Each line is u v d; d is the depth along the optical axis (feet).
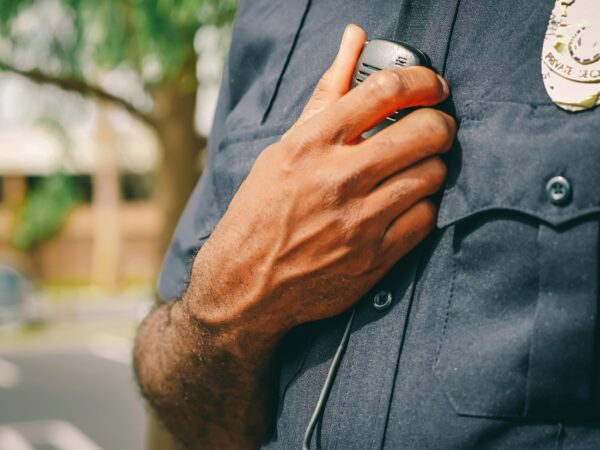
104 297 60.39
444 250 2.54
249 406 3.28
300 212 2.63
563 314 2.27
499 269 2.40
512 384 2.33
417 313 2.57
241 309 2.86
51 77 8.82
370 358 2.64
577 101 2.33
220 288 2.90
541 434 2.30
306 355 2.89
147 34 7.06
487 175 2.44
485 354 2.38
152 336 3.65
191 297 3.09
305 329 2.94
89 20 7.93
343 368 2.72
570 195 2.28
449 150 2.58
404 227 2.57
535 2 2.51
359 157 2.55
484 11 2.62
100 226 70.69
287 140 2.72
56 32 8.50
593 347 2.25
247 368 3.09
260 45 3.49
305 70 3.22
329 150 2.62
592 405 2.25
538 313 2.30
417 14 2.80
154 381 3.58
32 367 35.04
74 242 71.82
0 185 69.51
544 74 2.41
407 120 2.54
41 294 60.54
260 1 3.60
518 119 2.43
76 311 49.26
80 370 34.22
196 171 9.11
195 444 3.60
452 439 2.40
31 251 70.49
